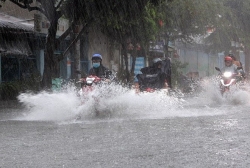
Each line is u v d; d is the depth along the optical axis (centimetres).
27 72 5438
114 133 1669
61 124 2033
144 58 7256
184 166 1073
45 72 4412
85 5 4291
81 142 1461
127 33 5797
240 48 9350
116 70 6856
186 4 6600
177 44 9131
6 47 4934
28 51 5225
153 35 5888
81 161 1148
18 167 1094
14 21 5197
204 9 6862
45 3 4347
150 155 1213
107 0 4203
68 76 5900
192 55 10144
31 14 5725
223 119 2111
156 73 3019
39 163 1134
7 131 1802
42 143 1459
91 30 6116
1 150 1334
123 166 1083
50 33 4406
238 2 8306
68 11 4394
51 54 4422
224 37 8406
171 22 6556
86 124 2011
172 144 1384
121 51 6825
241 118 2153
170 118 2205
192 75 8488
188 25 6975
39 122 2152
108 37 6216
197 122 1986
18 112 3058
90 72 2562
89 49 6356
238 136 1529
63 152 1281
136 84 3005
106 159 1168
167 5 6231
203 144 1373
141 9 4406
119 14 4403
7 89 4562
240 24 8388
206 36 8775
